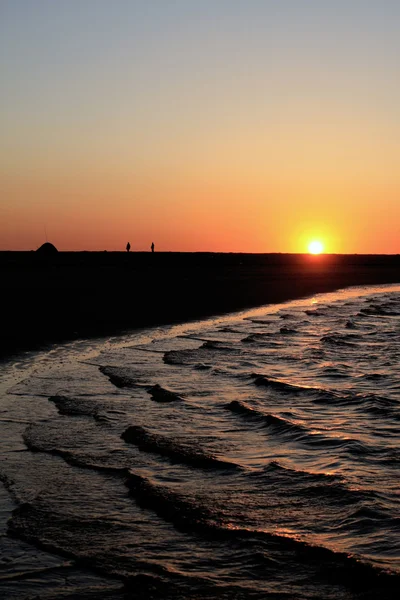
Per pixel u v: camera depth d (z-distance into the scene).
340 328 24.75
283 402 12.36
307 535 6.48
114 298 32.97
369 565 5.77
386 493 7.52
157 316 26.95
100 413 11.38
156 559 6.06
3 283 40.41
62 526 6.80
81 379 14.27
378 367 16.27
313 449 9.35
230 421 10.95
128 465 8.69
